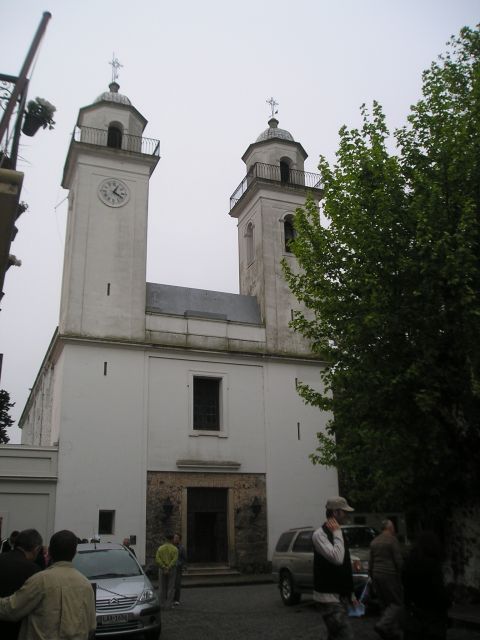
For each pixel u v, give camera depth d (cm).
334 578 675
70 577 489
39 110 657
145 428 2495
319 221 1764
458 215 1415
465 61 1720
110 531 2331
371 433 1498
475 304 1329
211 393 2731
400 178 1545
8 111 557
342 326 1548
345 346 1538
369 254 1471
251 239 3309
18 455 2280
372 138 1639
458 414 1446
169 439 2530
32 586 474
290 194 3216
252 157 3394
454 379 1366
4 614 469
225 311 2956
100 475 2362
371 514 3059
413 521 1764
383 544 983
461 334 1336
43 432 3203
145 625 1089
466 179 1427
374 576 981
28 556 566
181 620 1374
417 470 1497
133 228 2781
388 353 1445
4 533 2181
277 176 3262
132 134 2995
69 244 2823
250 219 3303
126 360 2556
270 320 2916
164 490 2456
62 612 471
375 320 1375
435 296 1363
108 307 2611
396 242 1455
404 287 1431
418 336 1396
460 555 1427
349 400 1532
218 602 1684
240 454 2638
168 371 2625
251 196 3281
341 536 688
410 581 644
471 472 1427
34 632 466
